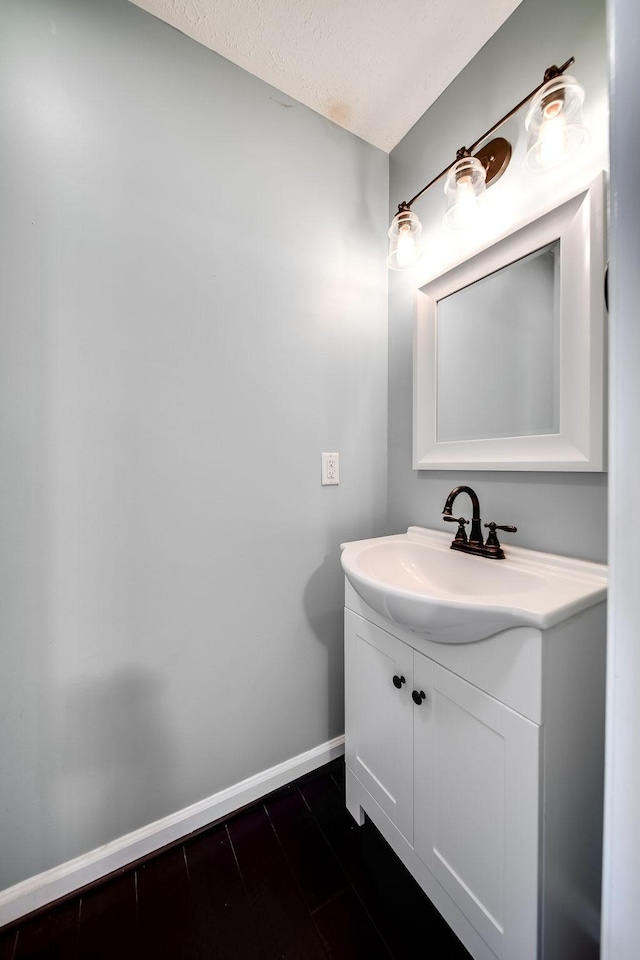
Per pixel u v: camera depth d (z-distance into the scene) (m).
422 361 1.29
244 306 1.14
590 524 0.87
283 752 1.28
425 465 1.28
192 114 1.04
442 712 0.83
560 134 0.80
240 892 0.96
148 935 0.87
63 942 0.86
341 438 1.36
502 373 1.05
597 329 0.83
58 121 0.89
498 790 0.71
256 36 1.03
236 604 1.17
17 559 0.88
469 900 0.77
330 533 1.35
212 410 1.10
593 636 0.72
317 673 1.33
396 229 1.19
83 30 0.91
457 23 1.01
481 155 1.08
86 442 0.94
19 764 0.90
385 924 0.89
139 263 0.99
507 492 1.05
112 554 0.98
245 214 1.13
